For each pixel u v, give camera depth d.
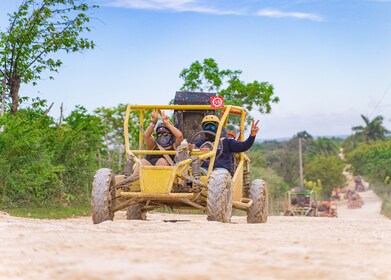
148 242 4.81
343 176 113.88
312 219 17.44
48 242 4.66
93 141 23.91
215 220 9.42
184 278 3.22
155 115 10.61
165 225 7.36
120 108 33.88
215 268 3.58
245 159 11.81
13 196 16.81
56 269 3.45
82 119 25.23
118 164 25.09
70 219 14.45
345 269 3.75
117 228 6.60
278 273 3.49
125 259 3.86
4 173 16.36
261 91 35.84
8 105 22.66
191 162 9.92
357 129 132.88
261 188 11.64
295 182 107.56
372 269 3.78
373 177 67.44
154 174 9.69
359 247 5.01
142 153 10.27
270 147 151.38
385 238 6.10
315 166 110.44
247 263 3.82
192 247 4.57
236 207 10.91
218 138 10.36
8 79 22.58
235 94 36.09
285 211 43.78
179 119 12.02
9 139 16.67
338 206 89.12
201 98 12.02
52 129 21.80
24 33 22.17
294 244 5.09
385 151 64.31
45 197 18.06
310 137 150.38
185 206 10.34
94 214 9.70
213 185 9.44
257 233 6.34
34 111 23.20
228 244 4.88
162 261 3.83
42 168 17.33
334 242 5.29
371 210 73.00
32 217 14.32
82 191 20.03
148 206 11.22
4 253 4.11
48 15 22.23
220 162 10.72
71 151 19.97
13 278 3.29
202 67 36.03
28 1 22.33
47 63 22.86
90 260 3.74
